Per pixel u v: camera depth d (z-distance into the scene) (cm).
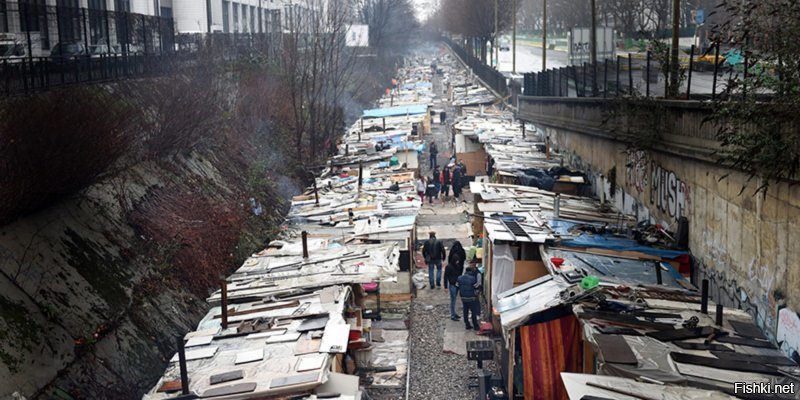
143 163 1984
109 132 1612
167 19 3089
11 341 1112
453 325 1764
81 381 1195
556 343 1177
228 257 1980
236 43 3700
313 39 3962
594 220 1716
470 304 1714
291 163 3175
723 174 1194
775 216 1006
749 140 1024
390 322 1778
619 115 1795
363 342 1452
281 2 5709
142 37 2836
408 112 4734
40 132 1339
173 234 1820
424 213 3012
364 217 2073
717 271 1227
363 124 4316
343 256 1630
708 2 3941
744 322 1027
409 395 1388
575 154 2559
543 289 1244
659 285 1218
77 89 1623
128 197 1769
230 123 2883
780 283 991
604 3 5234
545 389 1180
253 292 1402
